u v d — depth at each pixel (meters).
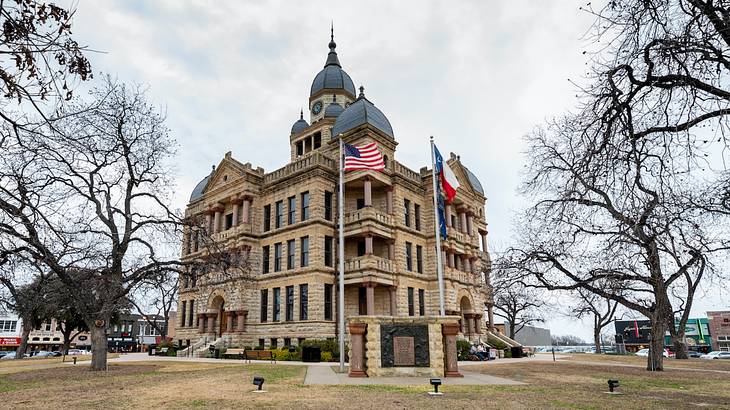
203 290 48.38
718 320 100.12
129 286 26.09
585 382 20.02
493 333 57.84
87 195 25.81
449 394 15.36
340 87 64.31
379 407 12.71
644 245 15.30
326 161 45.03
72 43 7.41
